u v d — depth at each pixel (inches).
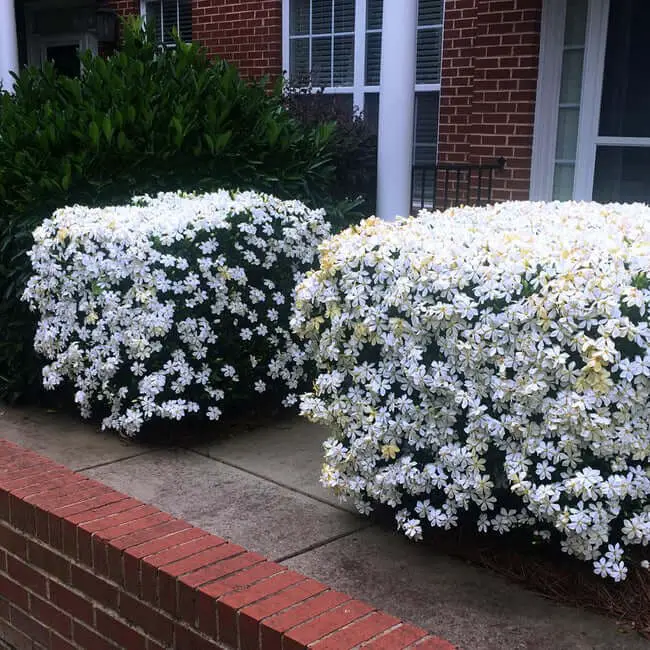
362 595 106.5
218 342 161.3
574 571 109.3
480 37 277.0
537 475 106.0
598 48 260.5
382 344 118.0
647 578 107.1
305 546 119.4
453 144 293.7
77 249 154.3
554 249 110.6
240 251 161.2
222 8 361.1
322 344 124.2
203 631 90.9
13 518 115.3
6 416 176.2
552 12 263.3
